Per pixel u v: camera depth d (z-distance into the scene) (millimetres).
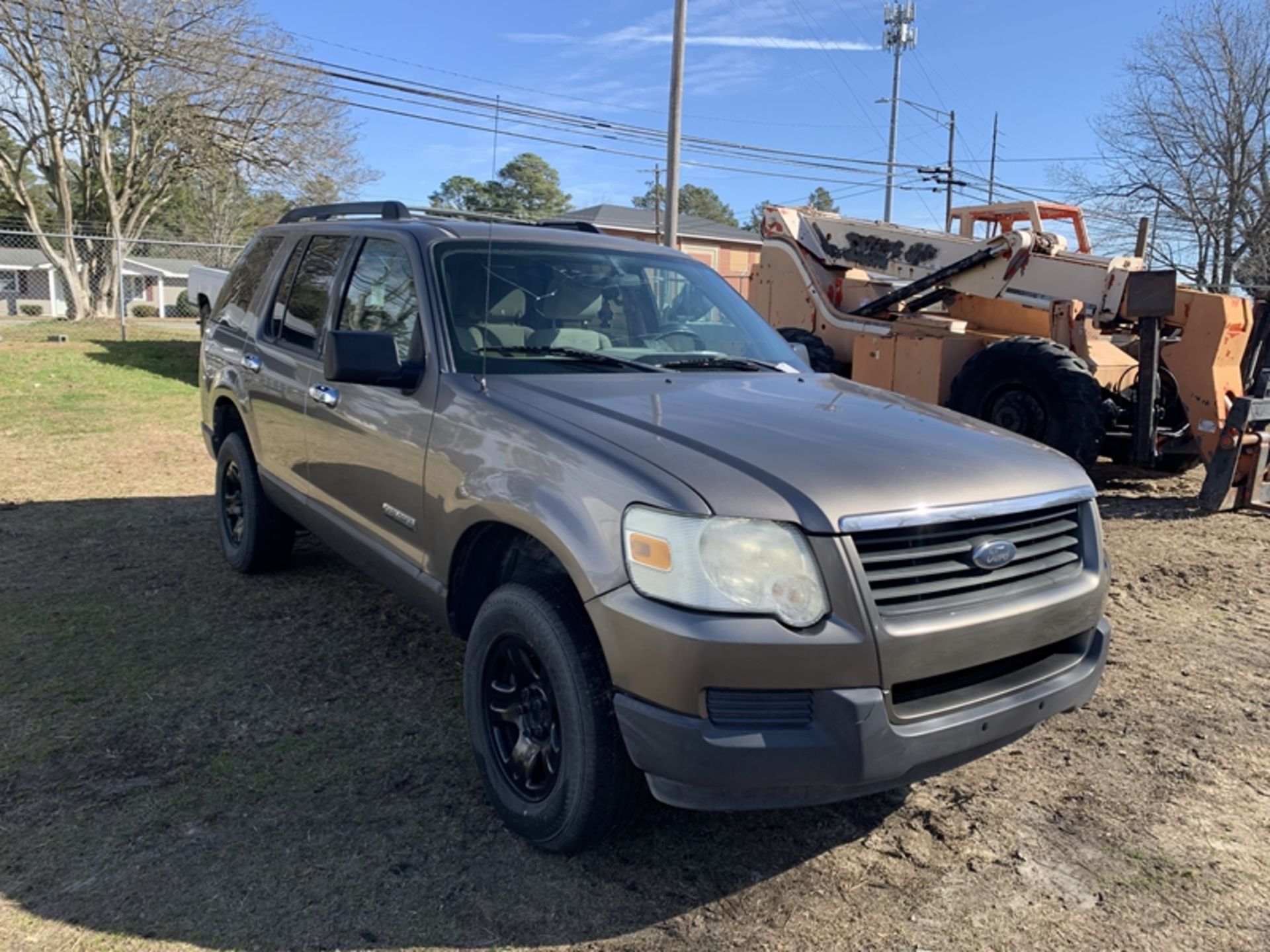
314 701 4027
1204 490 8234
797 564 2504
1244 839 3213
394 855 2988
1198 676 4602
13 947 2537
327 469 4223
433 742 3699
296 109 31438
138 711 3887
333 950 2574
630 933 2670
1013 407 8570
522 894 2820
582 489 2760
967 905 2832
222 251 23734
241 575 5586
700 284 4566
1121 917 2789
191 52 29922
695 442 2840
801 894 2867
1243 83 28984
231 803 3238
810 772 2494
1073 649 3115
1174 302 7898
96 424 10281
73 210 34031
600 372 3623
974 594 2742
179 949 2557
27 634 4652
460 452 3262
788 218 11469
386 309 4008
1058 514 3035
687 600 2492
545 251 4148
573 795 2766
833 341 11047
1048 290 9211
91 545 6133
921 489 2707
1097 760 3746
